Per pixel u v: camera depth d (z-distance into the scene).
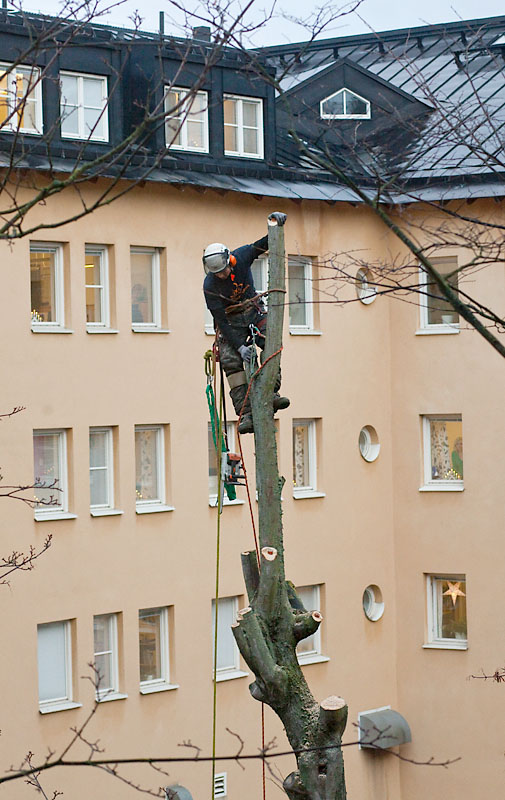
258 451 17.89
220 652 36.78
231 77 36.28
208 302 18.55
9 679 32.47
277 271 17.84
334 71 38.75
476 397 38.84
